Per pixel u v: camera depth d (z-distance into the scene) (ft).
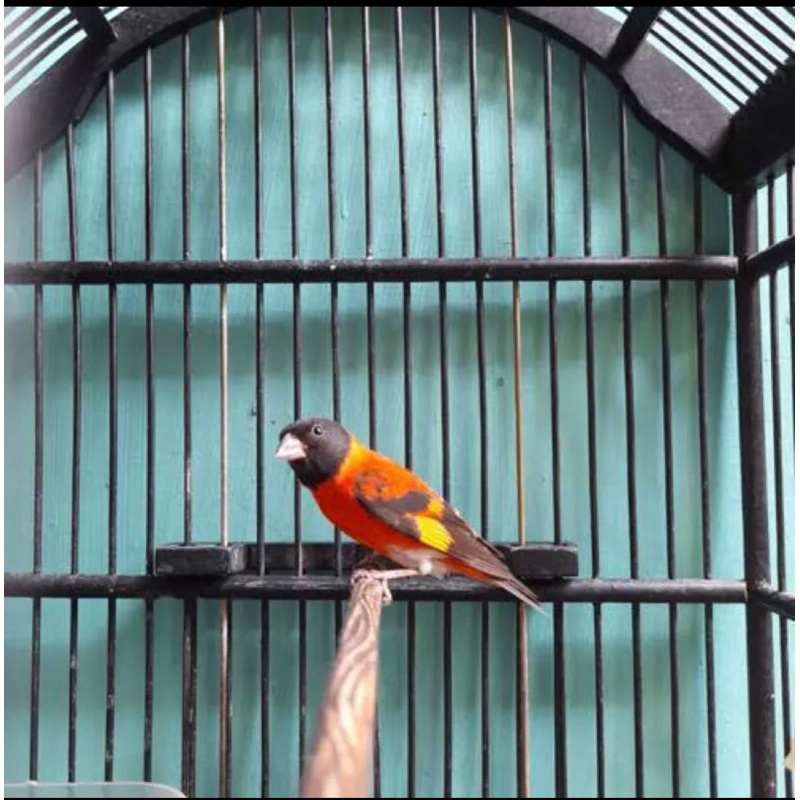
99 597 8.00
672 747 8.02
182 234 8.61
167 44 8.68
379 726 8.41
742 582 7.98
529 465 8.54
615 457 8.57
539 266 7.97
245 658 8.47
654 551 8.54
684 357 8.61
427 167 8.66
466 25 8.70
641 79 8.30
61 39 8.42
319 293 8.61
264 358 8.61
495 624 8.49
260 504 7.99
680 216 8.67
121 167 8.68
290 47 8.14
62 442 8.59
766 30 7.47
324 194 8.69
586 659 8.49
